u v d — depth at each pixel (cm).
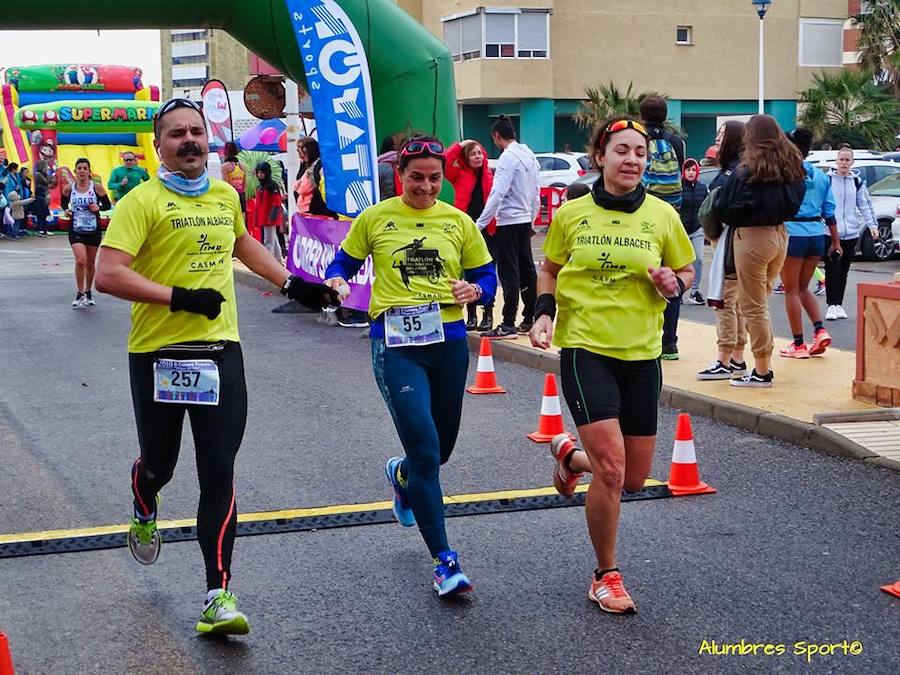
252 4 1344
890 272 1809
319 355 1121
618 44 3984
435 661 423
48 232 3089
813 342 1003
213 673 415
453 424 515
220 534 444
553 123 3962
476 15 3878
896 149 4041
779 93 4181
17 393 946
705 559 529
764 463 695
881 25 4238
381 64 1406
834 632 446
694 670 414
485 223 1091
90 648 437
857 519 586
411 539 560
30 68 3372
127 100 3347
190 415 451
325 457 720
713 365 916
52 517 600
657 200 485
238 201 472
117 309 1494
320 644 439
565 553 539
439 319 496
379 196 1265
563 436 539
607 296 470
